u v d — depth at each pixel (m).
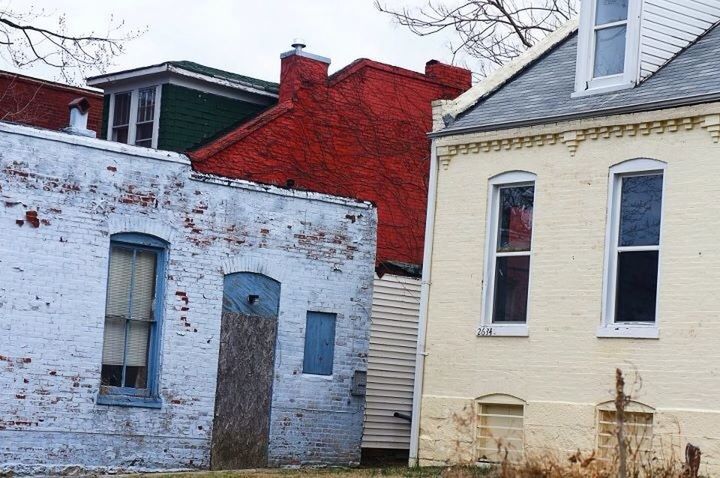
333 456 22.75
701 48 20.48
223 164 26.59
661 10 20.44
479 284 20.84
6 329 19.02
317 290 22.64
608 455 18.31
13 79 31.70
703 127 18.17
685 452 17.02
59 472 19.45
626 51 20.14
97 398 19.94
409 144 30.03
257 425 21.78
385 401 24.84
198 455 21.02
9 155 19.11
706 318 17.77
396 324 25.14
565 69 22.33
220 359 21.34
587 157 19.59
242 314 21.69
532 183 20.48
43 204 19.44
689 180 18.25
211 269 21.28
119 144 20.27
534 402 19.70
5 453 18.95
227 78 29.31
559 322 19.56
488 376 20.45
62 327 19.58
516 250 20.59
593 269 19.25
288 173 27.75
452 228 21.42
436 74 31.05
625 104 19.14
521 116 20.81
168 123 28.72
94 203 19.98
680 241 18.23
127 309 20.52
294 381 22.28
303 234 22.50
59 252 19.58
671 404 17.97
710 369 17.62
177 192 20.92
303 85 28.31
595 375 18.95
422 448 21.25
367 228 23.42
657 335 18.28
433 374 21.30
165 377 20.69
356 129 29.14
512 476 15.95
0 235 18.98
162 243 20.78
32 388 19.25
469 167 21.33
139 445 20.39
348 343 23.05
